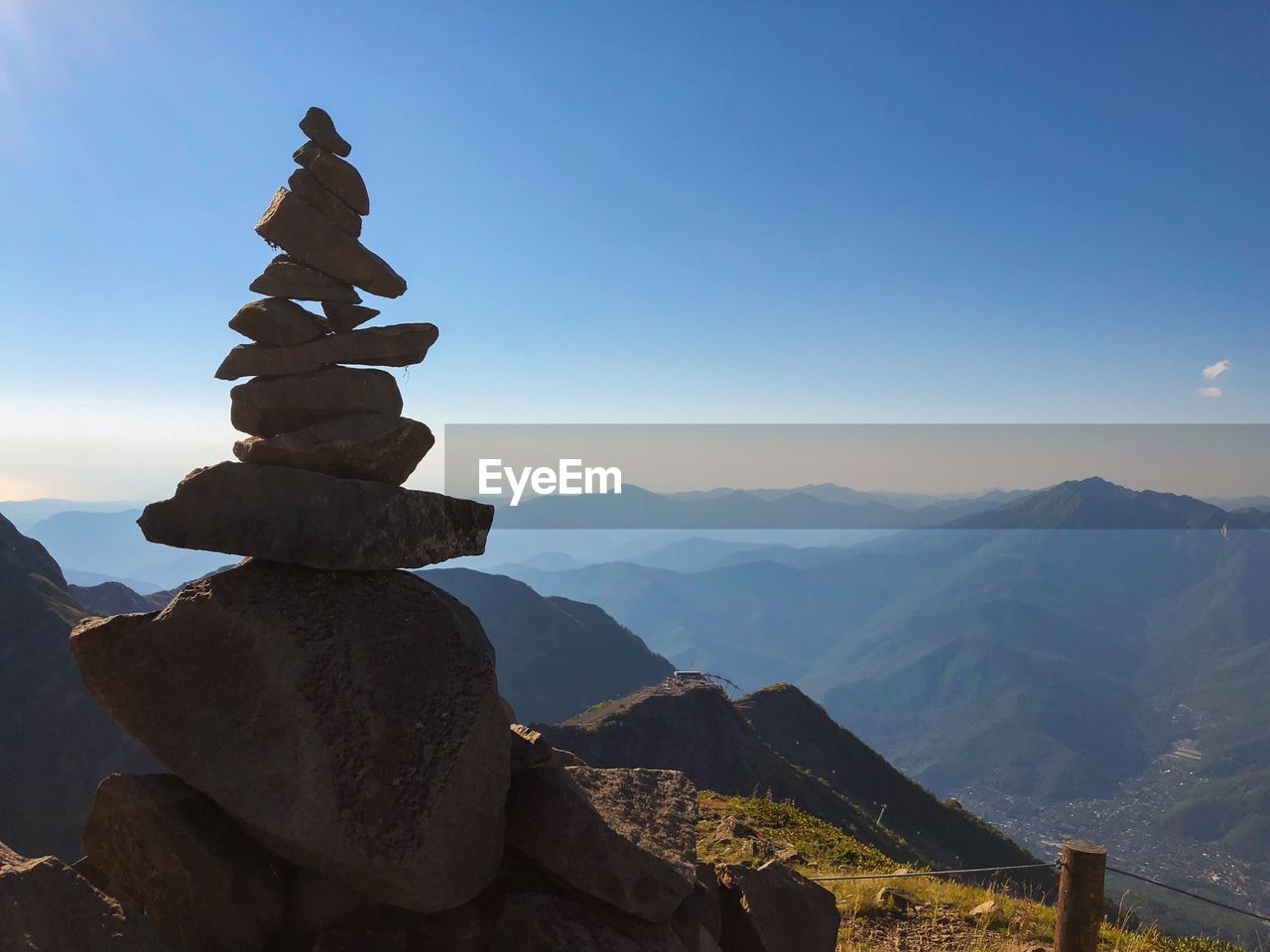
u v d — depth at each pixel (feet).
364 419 17.56
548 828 17.19
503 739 16.47
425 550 17.37
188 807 15.72
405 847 14.53
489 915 16.85
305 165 17.65
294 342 17.40
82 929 12.25
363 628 16.05
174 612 15.31
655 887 17.35
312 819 14.52
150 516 16.19
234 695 15.03
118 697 15.16
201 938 14.85
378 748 15.05
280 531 16.06
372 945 15.34
